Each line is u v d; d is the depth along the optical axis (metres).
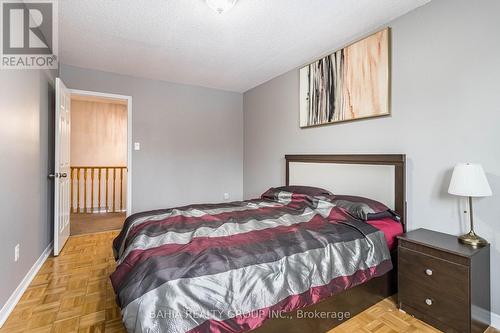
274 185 3.88
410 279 1.79
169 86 4.03
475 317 1.53
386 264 1.85
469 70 1.81
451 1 1.89
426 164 2.06
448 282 1.58
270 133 3.96
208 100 4.38
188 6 2.06
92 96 3.54
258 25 2.35
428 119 2.04
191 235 1.66
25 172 2.10
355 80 2.57
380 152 2.39
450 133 1.92
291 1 2.00
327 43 2.71
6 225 1.75
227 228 1.80
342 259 1.64
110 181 5.53
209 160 4.40
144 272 1.19
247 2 2.01
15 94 1.90
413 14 2.12
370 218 2.06
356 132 2.62
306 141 3.27
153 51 2.91
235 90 4.55
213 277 1.21
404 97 2.20
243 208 2.51
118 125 5.68
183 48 2.83
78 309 1.80
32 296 1.96
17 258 1.92
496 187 1.69
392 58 2.28
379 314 1.79
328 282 1.53
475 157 1.79
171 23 2.32
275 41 2.66
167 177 4.04
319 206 2.34
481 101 1.75
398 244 1.88
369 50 2.44
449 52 1.91
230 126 4.60
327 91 2.90
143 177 3.86
